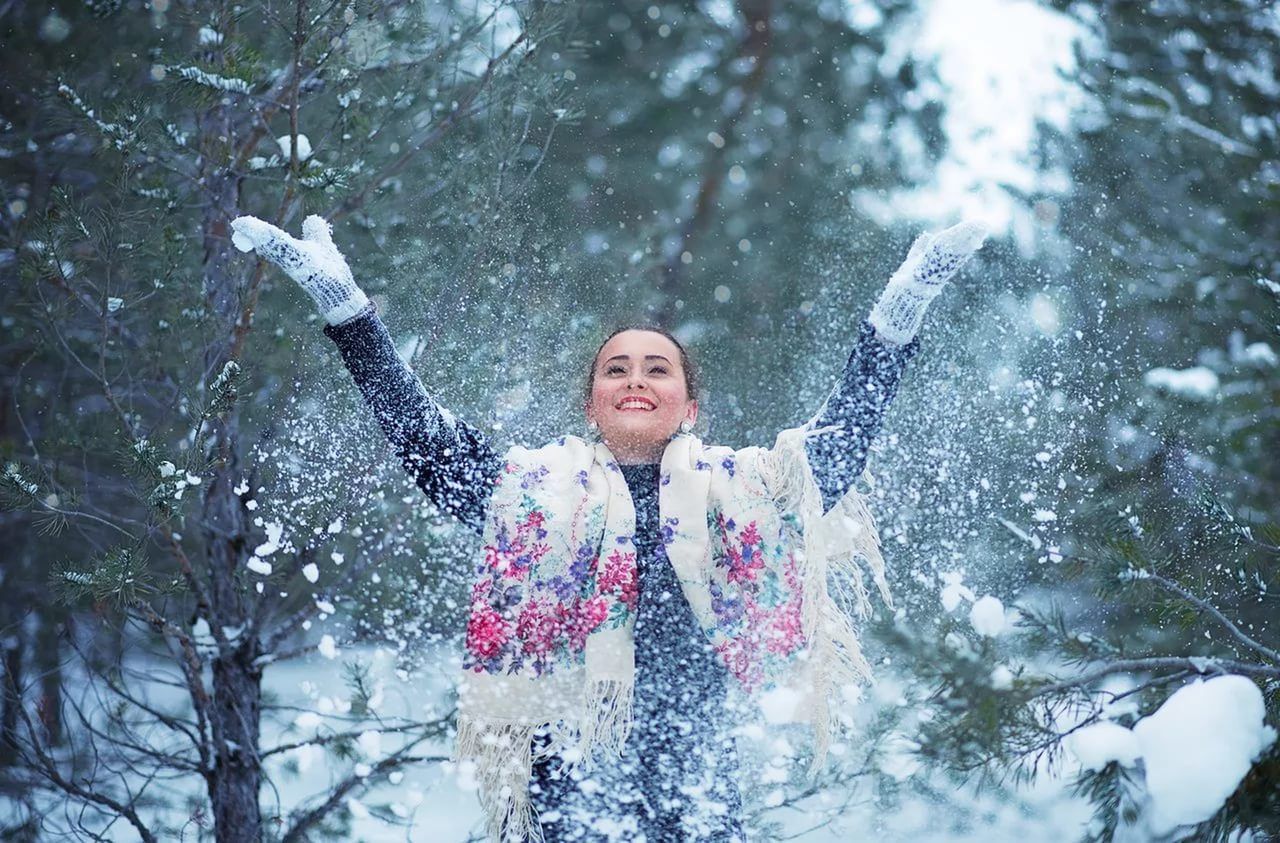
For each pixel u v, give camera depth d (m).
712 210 7.97
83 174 3.86
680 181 8.09
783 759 3.05
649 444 2.80
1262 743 2.25
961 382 4.06
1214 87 5.23
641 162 7.96
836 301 5.83
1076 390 4.12
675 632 2.65
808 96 8.52
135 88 3.64
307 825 3.05
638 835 2.51
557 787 2.54
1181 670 2.44
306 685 2.79
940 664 2.16
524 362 3.62
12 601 3.68
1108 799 2.31
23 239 3.29
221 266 3.40
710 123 8.41
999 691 2.13
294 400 3.38
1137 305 4.61
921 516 3.54
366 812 2.64
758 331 5.69
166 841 3.25
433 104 3.75
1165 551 2.69
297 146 3.08
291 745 3.11
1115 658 2.39
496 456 2.79
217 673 3.21
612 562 2.64
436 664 3.38
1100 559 2.50
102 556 3.17
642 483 2.77
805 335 5.46
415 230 3.72
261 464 3.28
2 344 3.92
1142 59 5.60
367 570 3.38
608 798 2.53
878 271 6.12
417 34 3.60
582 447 2.80
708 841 2.51
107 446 3.41
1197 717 2.24
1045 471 3.70
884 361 2.68
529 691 2.62
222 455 3.18
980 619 2.22
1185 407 3.97
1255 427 3.91
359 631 3.40
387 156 3.78
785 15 8.62
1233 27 5.31
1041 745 2.31
